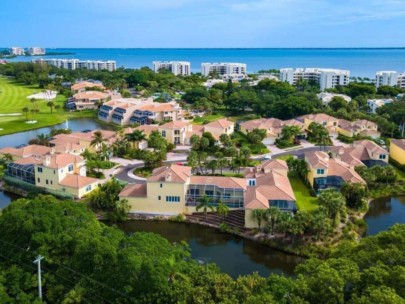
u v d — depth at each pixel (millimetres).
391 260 43875
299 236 78438
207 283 44938
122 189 95875
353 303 38188
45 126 191625
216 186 92375
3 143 161000
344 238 78000
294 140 156875
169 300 43844
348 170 102688
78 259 49281
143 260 46906
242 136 166500
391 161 130875
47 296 49594
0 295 46438
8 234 55625
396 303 34812
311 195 101375
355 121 172875
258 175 103125
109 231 56000
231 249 79000
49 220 55344
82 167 110562
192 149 140250
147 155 123938
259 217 80875
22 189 107875
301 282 41938
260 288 43469
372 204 101562
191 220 89875
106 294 46219
